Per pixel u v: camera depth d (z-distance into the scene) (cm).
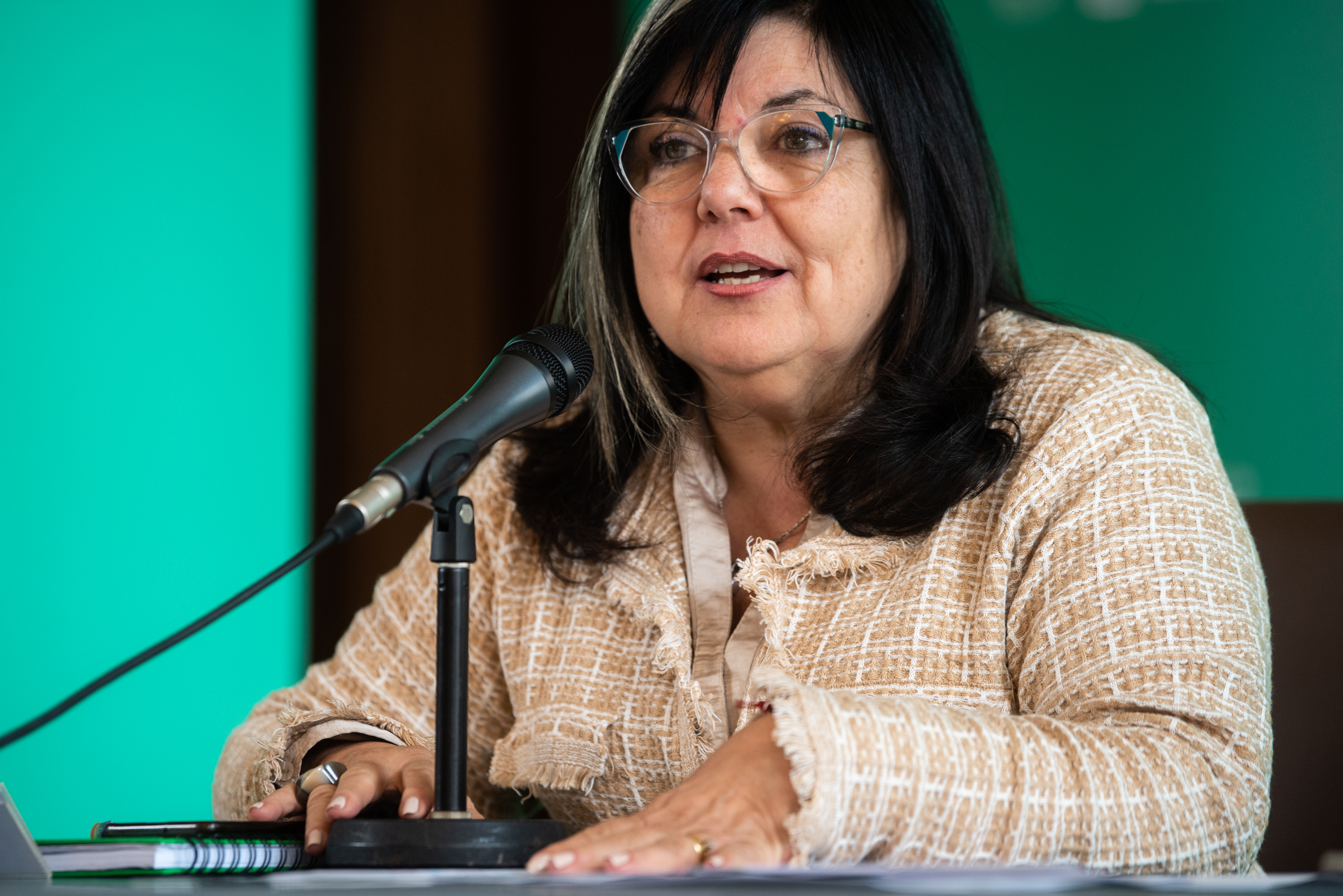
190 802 1171
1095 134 1208
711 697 533
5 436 1104
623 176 566
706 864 331
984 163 612
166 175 1217
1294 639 591
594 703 560
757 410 567
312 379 1312
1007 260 630
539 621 595
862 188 540
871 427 535
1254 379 1153
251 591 345
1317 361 1134
